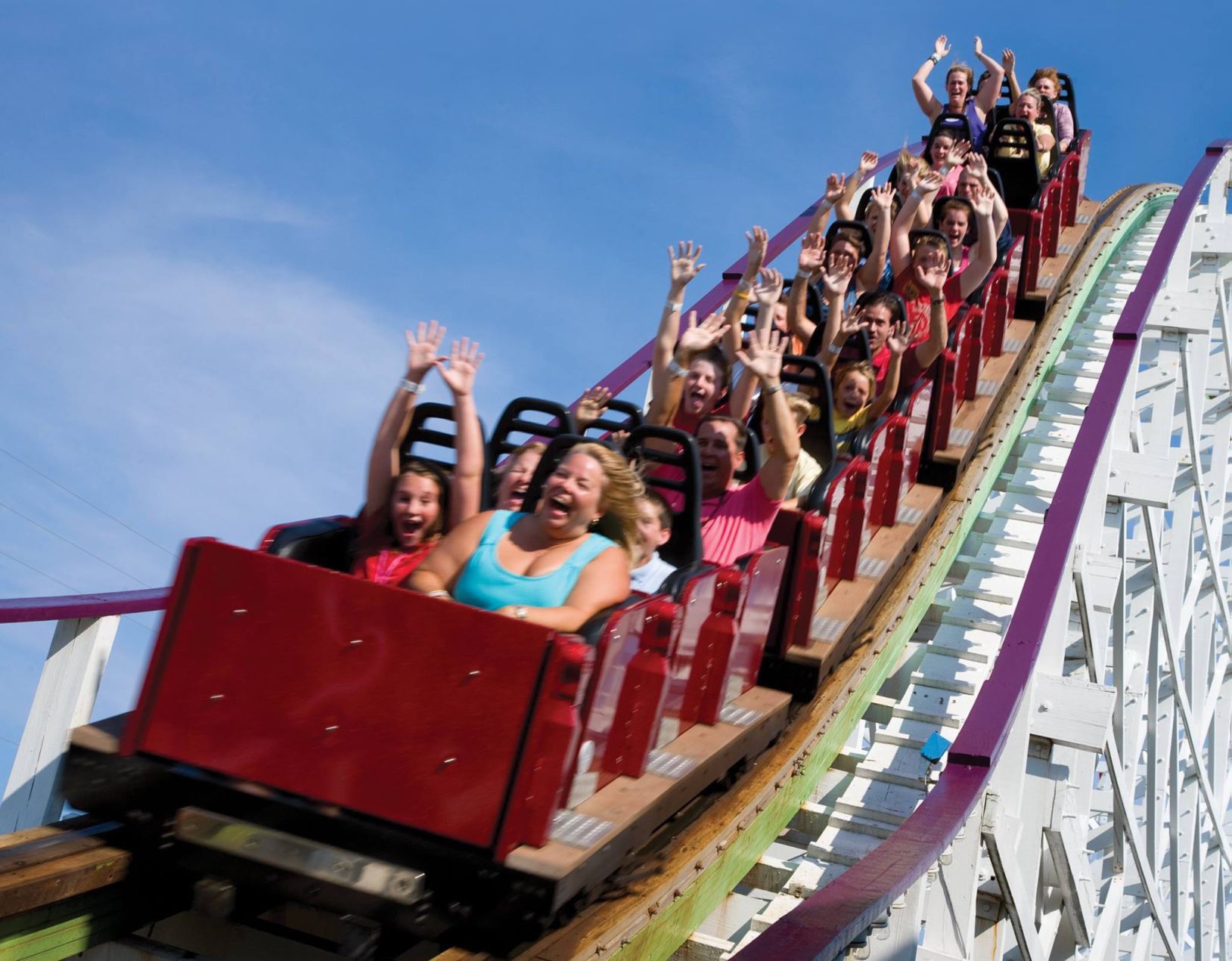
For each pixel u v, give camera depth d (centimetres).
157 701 450
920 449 949
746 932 643
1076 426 1312
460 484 535
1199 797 1625
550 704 414
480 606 489
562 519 494
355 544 541
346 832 427
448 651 422
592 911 495
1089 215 1666
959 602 1018
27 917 428
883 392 847
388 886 419
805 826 734
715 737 578
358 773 428
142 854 461
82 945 451
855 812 748
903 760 805
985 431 1119
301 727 434
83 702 546
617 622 465
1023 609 754
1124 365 1110
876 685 840
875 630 833
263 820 438
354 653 431
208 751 443
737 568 604
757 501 671
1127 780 1168
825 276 862
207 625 446
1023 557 1076
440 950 464
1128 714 1171
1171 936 1434
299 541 515
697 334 706
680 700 560
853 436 809
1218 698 1817
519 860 410
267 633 440
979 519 1134
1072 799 846
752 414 790
